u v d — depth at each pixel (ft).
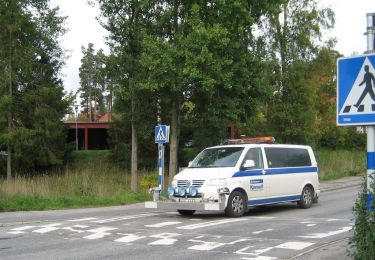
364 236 20.49
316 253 28.60
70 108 137.90
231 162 48.60
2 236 36.81
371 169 20.40
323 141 157.07
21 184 71.10
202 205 44.96
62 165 134.00
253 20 71.05
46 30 124.16
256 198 49.47
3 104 112.78
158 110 83.51
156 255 29.25
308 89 97.81
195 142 113.91
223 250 30.53
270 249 30.66
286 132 97.50
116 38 80.18
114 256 29.09
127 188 81.00
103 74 81.46
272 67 86.94
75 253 30.07
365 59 20.12
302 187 55.42
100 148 190.70
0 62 115.14
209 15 71.00
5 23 113.60
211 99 74.49
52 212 54.75
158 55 68.90
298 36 100.73
